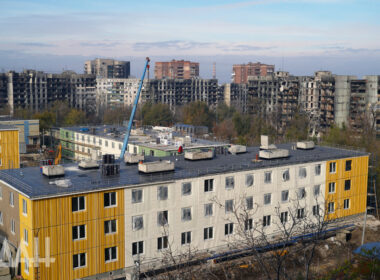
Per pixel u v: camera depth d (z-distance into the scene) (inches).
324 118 6811.0
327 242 2554.1
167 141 3959.2
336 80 6688.0
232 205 2425.0
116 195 2044.8
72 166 2402.8
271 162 2632.9
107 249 2050.9
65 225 1916.8
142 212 2128.4
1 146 3277.6
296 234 2588.6
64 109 7598.4
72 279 1952.5
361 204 3021.7
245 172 2458.2
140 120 7126.0
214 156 2792.8
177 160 2630.4
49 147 5782.5
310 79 7101.4
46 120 6358.3
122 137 4426.7
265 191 2546.8
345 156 2901.1
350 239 2640.3
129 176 2206.0
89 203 1972.2
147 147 3836.1
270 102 7657.5
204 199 2324.1
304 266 2192.4
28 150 5231.3
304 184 2709.2
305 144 3070.9
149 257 2166.6
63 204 1903.3
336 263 2260.1
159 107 7386.8
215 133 6225.4
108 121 7539.4
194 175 2278.5
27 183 2021.4
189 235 2295.8
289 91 7263.8
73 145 5064.0
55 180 2078.0
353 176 2950.3
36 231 1846.7
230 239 2421.3
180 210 2247.8
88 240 1984.5
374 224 2891.2
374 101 6397.6
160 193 2175.2
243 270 2154.3
